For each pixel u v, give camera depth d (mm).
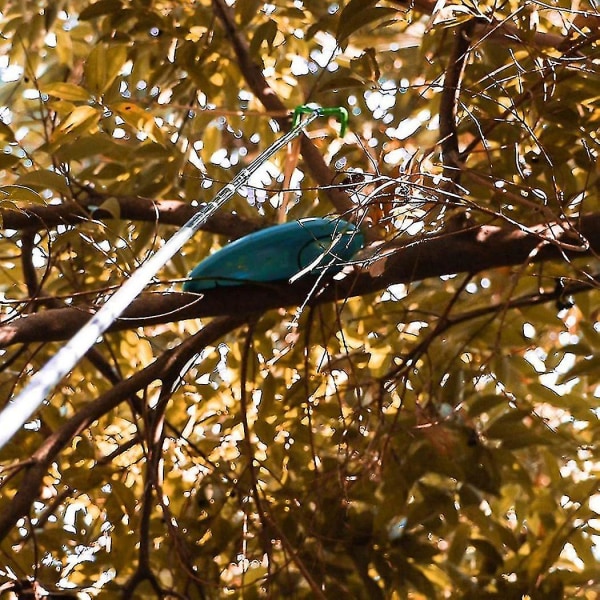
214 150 7023
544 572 5660
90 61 5281
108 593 5715
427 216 4715
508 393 6332
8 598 5398
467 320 5992
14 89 6898
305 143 6062
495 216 4547
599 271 5984
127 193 6223
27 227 5723
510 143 5684
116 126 6457
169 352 5594
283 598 5840
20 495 5031
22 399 1819
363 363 6566
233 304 4820
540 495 6059
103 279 6668
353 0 5496
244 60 6500
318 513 5906
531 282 6359
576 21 5500
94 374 7113
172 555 5887
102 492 6508
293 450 6234
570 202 5344
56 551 6078
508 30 5305
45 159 6637
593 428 6535
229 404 7168
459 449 5836
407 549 5805
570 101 5480
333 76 6934
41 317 4566
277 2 7191
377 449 5898
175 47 6922
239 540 6023
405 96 6594
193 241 7035
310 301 4941
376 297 6633
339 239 4422
